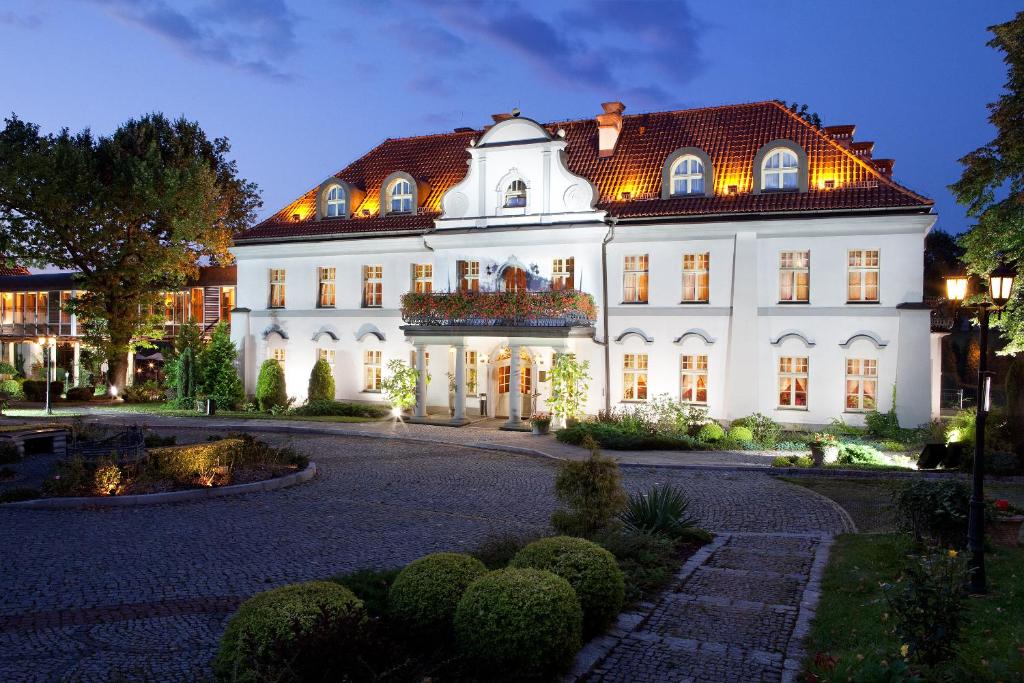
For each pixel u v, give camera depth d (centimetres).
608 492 1174
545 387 2930
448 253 2952
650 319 2688
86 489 1536
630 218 2667
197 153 4250
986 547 1055
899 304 2414
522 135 2831
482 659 673
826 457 1991
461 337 2756
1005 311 2005
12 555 1140
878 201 2422
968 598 877
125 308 3756
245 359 3388
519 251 2848
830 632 788
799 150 2570
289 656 573
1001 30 1970
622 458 2105
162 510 1456
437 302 2786
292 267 3312
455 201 2947
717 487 1738
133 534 1274
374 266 3183
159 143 4041
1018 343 1997
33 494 1501
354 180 3412
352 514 1454
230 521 1379
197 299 4122
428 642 727
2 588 985
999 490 1638
